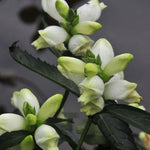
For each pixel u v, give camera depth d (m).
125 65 0.34
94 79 0.34
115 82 0.35
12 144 0.35
